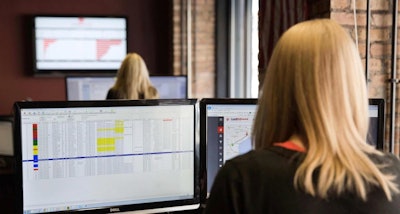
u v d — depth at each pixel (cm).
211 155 151
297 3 213
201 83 473
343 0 195
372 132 152
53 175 137
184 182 149
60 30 472
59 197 138
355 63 88
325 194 82
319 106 85
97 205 141
